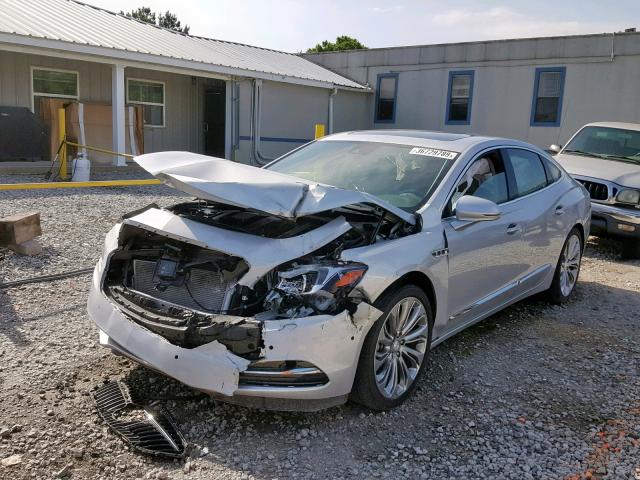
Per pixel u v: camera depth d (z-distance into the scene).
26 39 12.10
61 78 15.05
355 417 3.54
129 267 3.76
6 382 3.65
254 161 18.11
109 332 3.41
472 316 4.57
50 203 9.25
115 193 10.87
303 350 3.11
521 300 5.74
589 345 4.93
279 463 3.05
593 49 17.77
